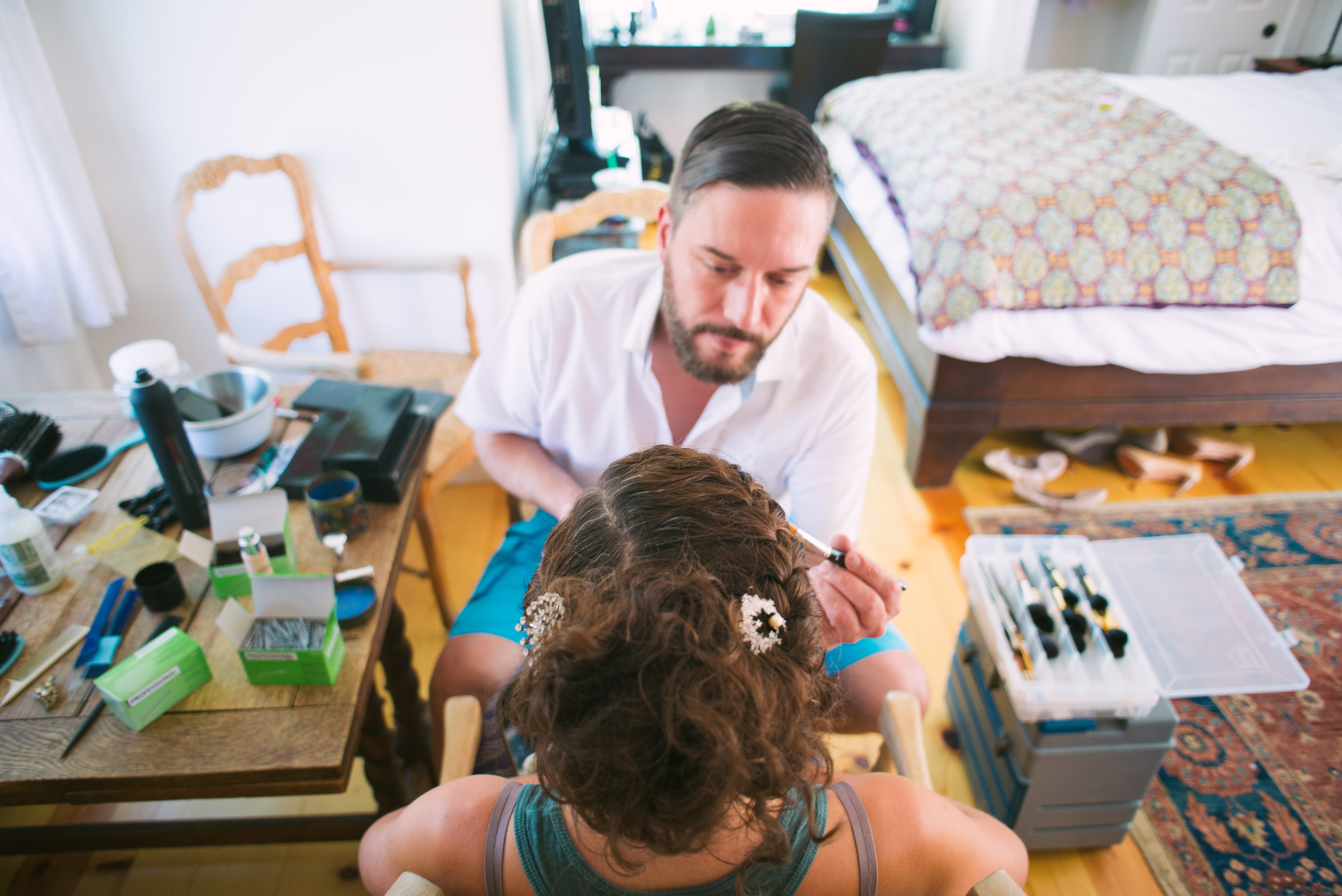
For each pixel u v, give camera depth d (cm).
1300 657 174
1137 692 121
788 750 52
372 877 68
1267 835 141
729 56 387
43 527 93
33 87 166
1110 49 449
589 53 395
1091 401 216
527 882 58
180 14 171
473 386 131
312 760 78
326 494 107
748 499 56
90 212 183
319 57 177
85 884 131
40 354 192
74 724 80
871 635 89
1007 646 132
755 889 56
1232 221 195
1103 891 134
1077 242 194
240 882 132
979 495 229
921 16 418
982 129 243
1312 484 232
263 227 197
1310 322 198
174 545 101
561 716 48
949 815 63
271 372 206
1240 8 406
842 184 287
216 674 86
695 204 91
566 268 122
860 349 120
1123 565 193
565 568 56
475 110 186
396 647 123
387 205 196
